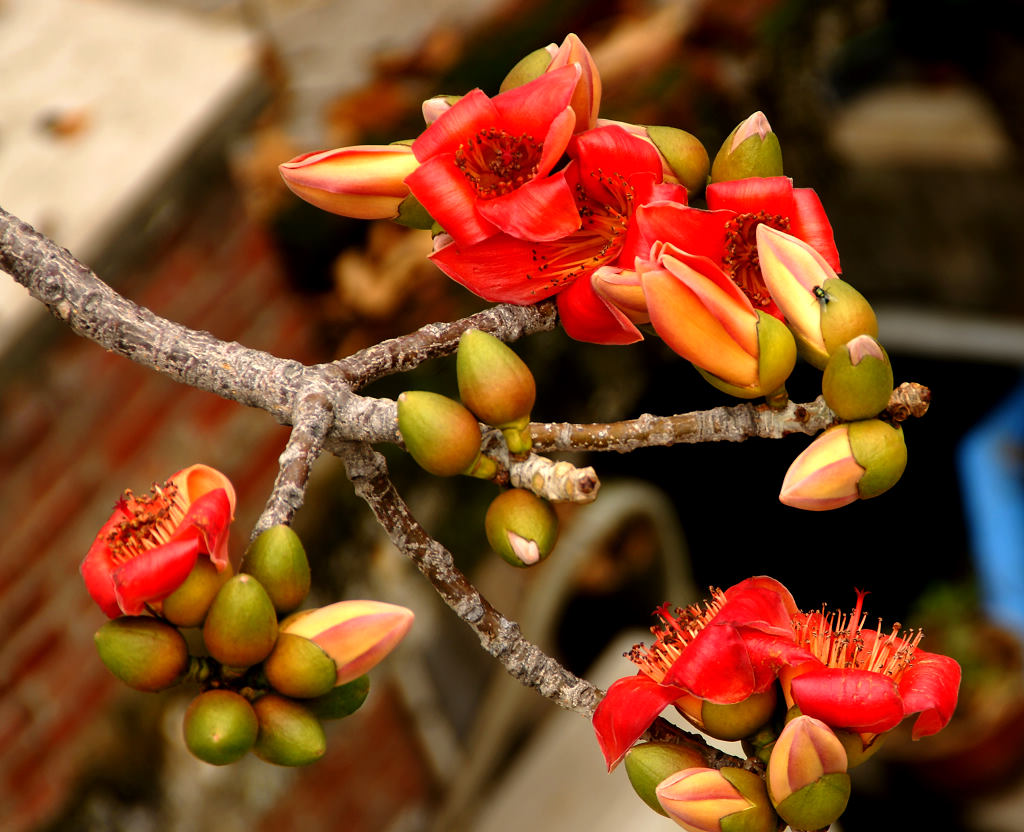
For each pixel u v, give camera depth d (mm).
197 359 1091
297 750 1047
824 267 1106
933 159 4895
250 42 2664
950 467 4902
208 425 2652
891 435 1087
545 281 1138
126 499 1080
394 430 1083
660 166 1138
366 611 1056
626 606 3047
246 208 2648
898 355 5152
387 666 3020
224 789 2738
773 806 1064
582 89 1143
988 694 4168
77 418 2469
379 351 1104
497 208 1117
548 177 1119
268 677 1050
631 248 1125
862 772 4344
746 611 1077
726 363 1093
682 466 4840
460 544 2758
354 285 2746
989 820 4172
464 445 1087
